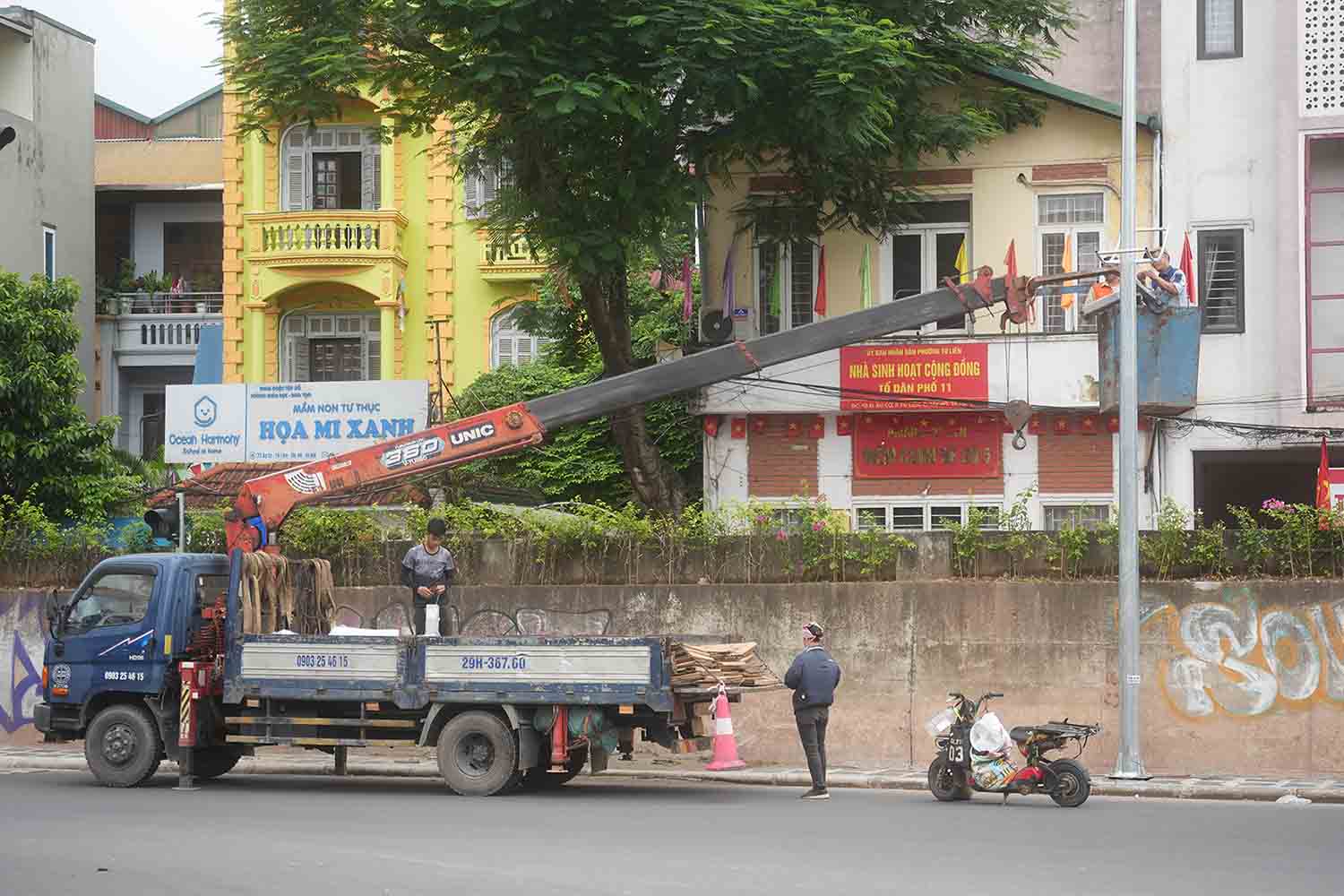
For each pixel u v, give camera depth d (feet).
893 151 77.71
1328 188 83.30
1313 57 79.46
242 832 40.50
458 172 79.20
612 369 80.84
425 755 63.10
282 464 81.35
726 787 55.67
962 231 85.30
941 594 61.72
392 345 110.11
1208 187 81.66
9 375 85.76
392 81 73.56
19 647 69.00
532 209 73.15
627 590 64.54
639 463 84.07
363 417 76.48
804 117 69.72
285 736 51.98
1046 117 83.87
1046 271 83.97
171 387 77.61
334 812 45.27
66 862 35.47
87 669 53.78
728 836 40.37
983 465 83.56
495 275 109.60
